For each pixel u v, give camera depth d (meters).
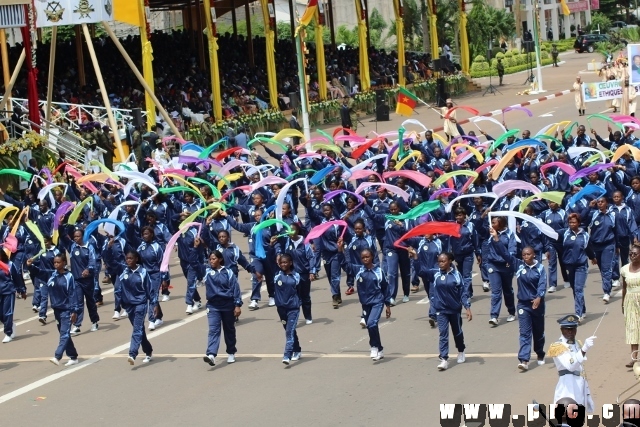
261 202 31.06
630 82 54.12
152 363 25.11
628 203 30.27
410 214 27.20
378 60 82.81
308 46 79.31
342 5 115.56
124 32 91.38
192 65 69.75
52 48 50.84
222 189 37.62
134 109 50.44
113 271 29.81
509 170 35.47
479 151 37.25
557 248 28.05
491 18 106.12
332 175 35.97
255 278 29.50
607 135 54.31
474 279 31.23
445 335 22.33
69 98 59.28
